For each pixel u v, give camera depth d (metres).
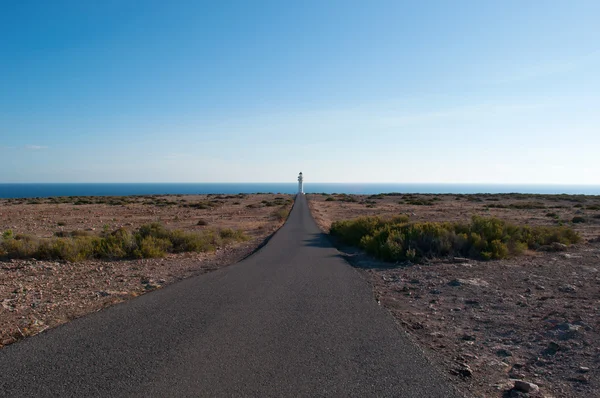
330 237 25.34
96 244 17.42
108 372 4.86
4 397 4.26
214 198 101.00
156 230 20.17
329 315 7.44
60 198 89.25
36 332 6.72
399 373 4.91
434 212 50.22
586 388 4.64
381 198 100.44
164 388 4.44
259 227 34.53
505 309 8.16
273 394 4.31
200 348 5.68
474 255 15.34
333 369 4.99
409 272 12.62
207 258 16.81
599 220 34.06
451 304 8.69
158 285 10.84
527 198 87.88
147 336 6.21
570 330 6.48
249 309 7.84
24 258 15.83
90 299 9.23
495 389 4.61
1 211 50.44
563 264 13.49
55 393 4.34
